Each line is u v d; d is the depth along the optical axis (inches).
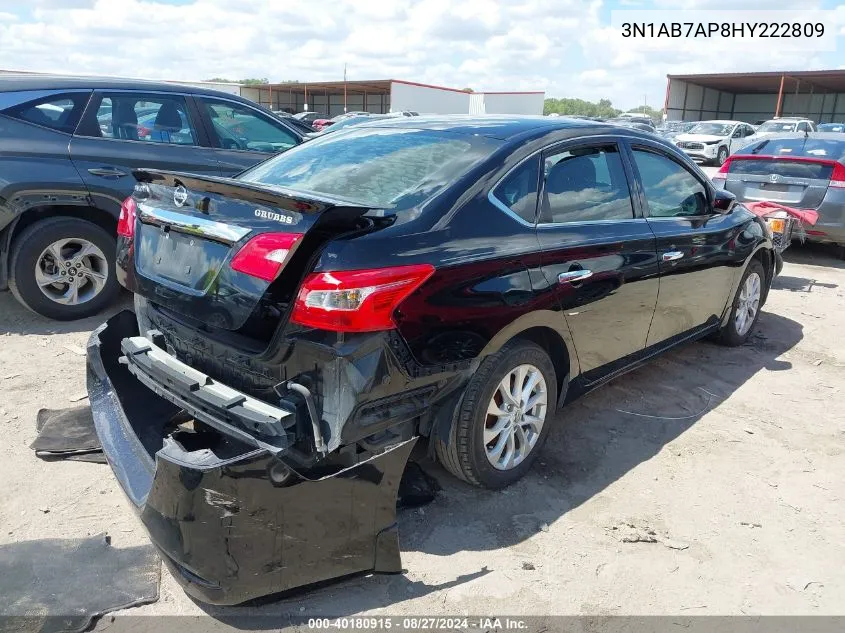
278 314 95.7
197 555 88.7
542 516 122.0
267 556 91.4
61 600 96.6
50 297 205.3
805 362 204.4
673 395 176.9
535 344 124.1
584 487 132.2
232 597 90.7
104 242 210.2
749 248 195.3
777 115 1747.0
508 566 108.7
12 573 101.1
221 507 87.4
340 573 97.8
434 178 117.3
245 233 95.6
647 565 110.7
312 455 96.1
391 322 96.9
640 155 156.6
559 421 159.3
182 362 113.7
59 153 200.2
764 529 121.7
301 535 93.0
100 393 123.3
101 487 124.6
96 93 209.3
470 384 114.8
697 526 121.7
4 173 191.3
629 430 156.6
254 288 94.1
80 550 107.1
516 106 1838.1
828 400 177.6
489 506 123.8
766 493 133.1
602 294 136.4
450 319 105.0
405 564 108.0
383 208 107.5
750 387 184.4
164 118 222.2
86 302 211.5
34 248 199.0
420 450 122.6
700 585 107.0
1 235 197.3
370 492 96.8
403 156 126.6
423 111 1775.3
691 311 175.3
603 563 110.7
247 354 99.7
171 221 106.4
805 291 289.0
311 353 94.2
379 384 96.8
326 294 92.1
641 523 121.5
